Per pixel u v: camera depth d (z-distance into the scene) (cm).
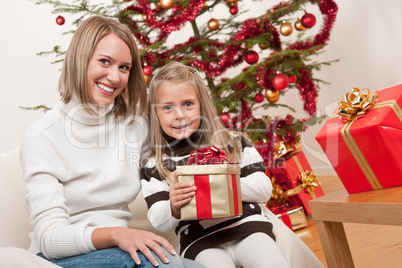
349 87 342
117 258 89
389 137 101
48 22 328
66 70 117
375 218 94
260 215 121
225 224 116
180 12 223
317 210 106
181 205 100
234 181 102
